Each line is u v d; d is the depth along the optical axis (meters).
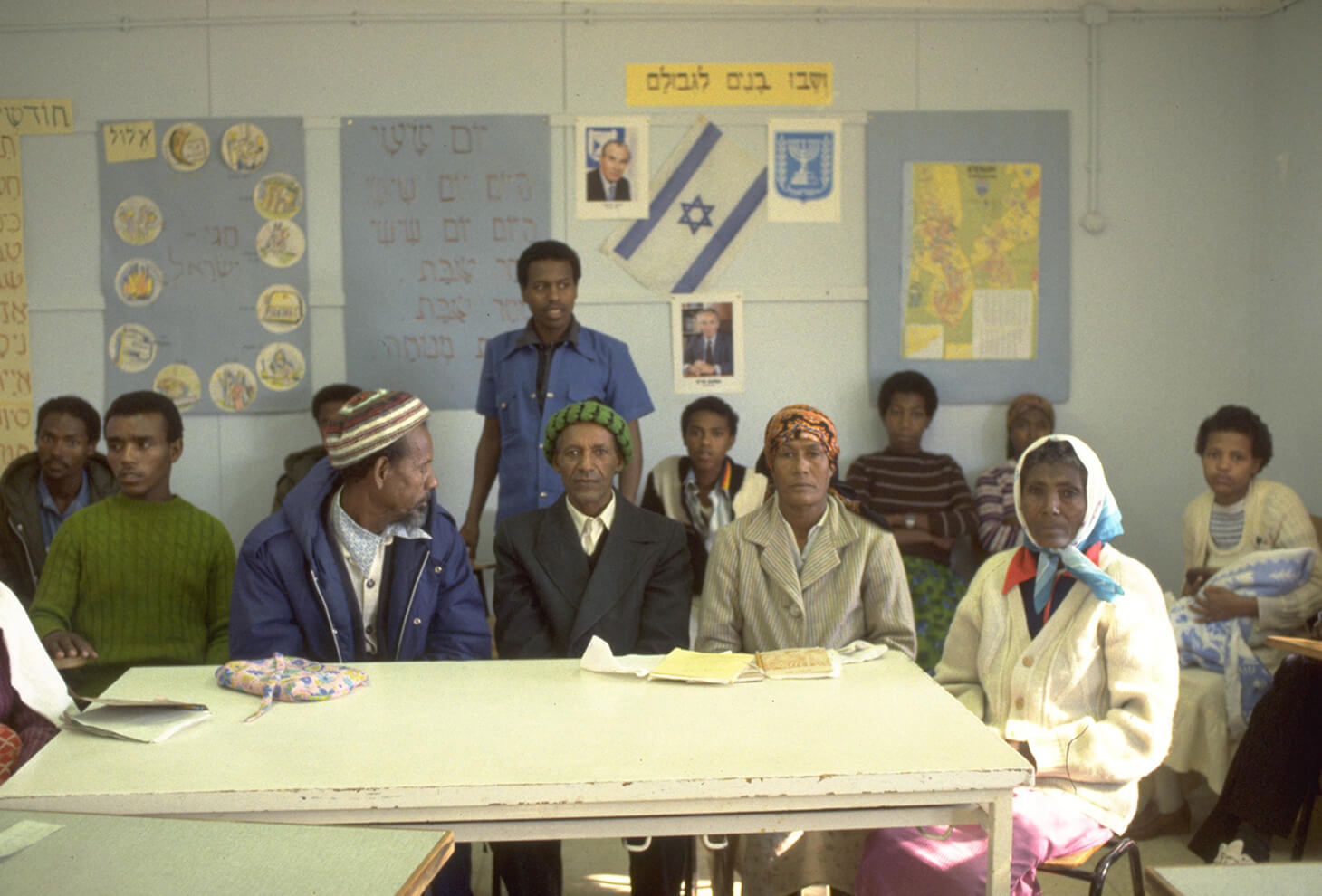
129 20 4.10
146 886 1.27
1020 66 4.22
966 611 2.28
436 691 1.95
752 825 1.58
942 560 4.00
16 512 3.34
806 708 1.83
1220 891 1.26
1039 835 1.86
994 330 4.26
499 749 1.64
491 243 4.17
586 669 2.09
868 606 2.35
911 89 4.21
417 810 1.53
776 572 2.36
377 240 4.15
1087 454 2.11
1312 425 4.02
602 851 3.02
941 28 4.20
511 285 4.18
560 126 4.16
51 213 4.14
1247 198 4.29
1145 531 4.35
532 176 4.16
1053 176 4.24
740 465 3.83
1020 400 4.14
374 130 4.13
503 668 2.10
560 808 1.53
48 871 1.30
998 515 4.02
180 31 4.11
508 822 1.56
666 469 3.85
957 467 4.12
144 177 4.13
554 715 1.81
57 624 2.72
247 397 4.16
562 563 2.54
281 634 2.25
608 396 3.71
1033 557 2.19
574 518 2.60
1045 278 4.27
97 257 4.15
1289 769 2.69
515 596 2.57
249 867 1.31
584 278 4.20
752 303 4.23
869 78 4.21
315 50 4.12
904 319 4.24
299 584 2.24
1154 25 4.23
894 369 4.25
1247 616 3.08
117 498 2.87
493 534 4.21
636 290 4.21
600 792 1.52
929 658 3.75
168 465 2.91
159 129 4.12
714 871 2.38
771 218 4.21
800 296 4.23
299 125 4.12
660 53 4.17
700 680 1.97
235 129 4.12
